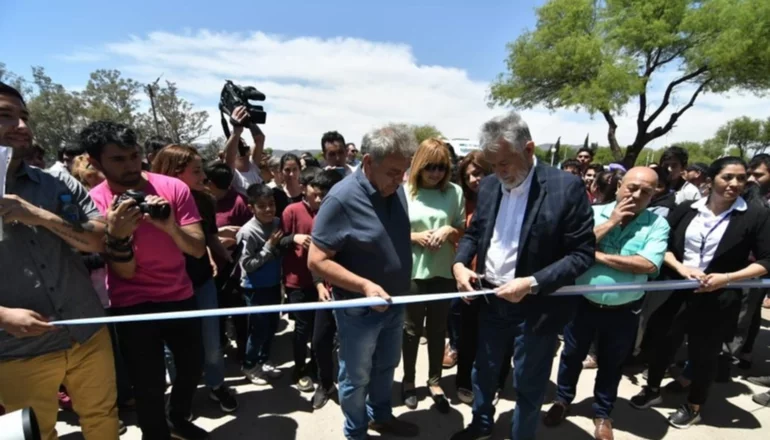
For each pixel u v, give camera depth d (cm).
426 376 348
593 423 288
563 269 199
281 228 319
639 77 1748
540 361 225
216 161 348
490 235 233
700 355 273
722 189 265
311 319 322
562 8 1939
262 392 321
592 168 582
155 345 225
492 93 2247
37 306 178
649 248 247
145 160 407
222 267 346
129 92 2170
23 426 135
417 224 287
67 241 182
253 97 409
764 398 312
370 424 273
